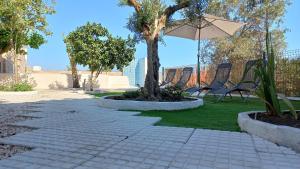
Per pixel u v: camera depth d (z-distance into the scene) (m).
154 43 7.37
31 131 4.25
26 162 2.83
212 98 9.62
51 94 12.95
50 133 4.10
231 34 10.62
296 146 3.24
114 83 23.38
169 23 8.12
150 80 7.31
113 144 3.50
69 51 16.47
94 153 3.13
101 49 15.53
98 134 4.04
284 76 10.55
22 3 12.96
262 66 4.37
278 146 3.42
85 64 16.02
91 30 15.55
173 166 2.73
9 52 18.84
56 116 5.73
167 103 6.49
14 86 13.00
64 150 3.24
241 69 11.58
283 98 4.30
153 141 3.64
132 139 3.74
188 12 7.61
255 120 4.05
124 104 6.80
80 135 3.97
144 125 4.69
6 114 6.04
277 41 16.28
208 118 5.38
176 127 4.52
